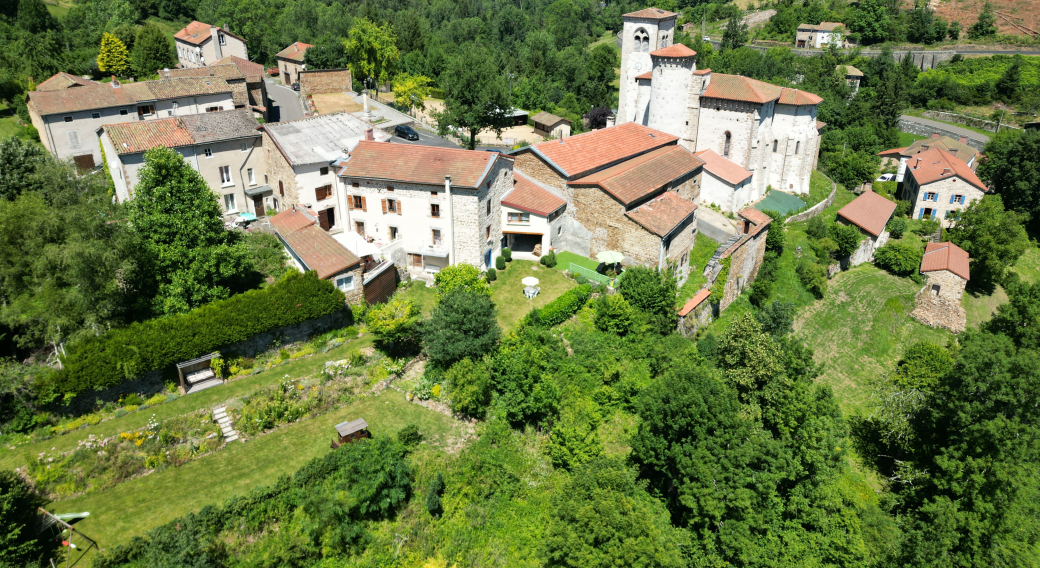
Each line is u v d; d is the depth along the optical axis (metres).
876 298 68.12
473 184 49.72
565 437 38.56
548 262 55.81
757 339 43.53
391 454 33.78
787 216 75.88
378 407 39.78
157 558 27.95
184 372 39.31
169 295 40.94
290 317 42.00
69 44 117.75
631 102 88.00
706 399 37.75
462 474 35.91
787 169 82.31
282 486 31.86
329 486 32.69
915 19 156.88
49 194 40.50
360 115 85.62
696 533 37.50
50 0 146.62
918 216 87.06
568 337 47.81
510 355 41.34
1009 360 41.38
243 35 141.38
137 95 72.75
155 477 33.62
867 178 94.88
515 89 122.56
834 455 38.75
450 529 33.97
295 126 60.50
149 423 36.19
